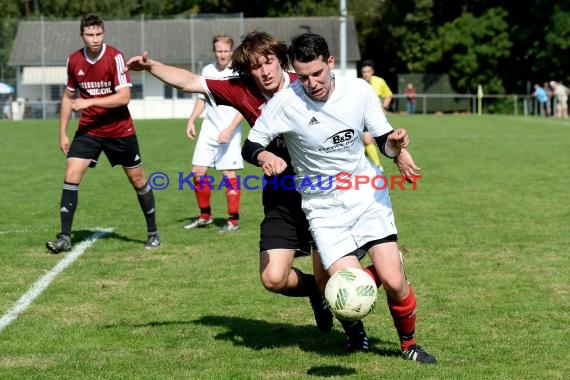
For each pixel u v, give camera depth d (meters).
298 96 13.41
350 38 140.25
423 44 149.88
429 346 15.09
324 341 15.54
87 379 13.27
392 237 13.86
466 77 144.62
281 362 14.20
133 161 24.11
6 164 52.41
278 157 13.28
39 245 25.05
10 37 141.88
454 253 23.53
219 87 15.07
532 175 43.84
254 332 16.12
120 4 169.12
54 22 133.38
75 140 23.81
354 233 13.76
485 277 20.58
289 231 14.84
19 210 32.94
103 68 23.05
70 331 16.11
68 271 21.47
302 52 12.72
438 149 60.16
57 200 35.97
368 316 17.23
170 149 62.62
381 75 164.00
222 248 24.70
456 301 18.27
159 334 15.95
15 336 15.79
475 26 142.75
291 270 15.37
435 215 30.56
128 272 21.42
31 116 121.44
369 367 13.88
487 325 16.41
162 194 38.09
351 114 13.38
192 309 17.84
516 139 70.19
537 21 141.12
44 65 122.12
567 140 68.81
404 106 142.75
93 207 33.62
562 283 19.91
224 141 26.11
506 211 31.45
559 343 15.20
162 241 25.88
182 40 128.88
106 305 18.14
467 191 37.53
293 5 171.62
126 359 14.34
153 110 127.44
